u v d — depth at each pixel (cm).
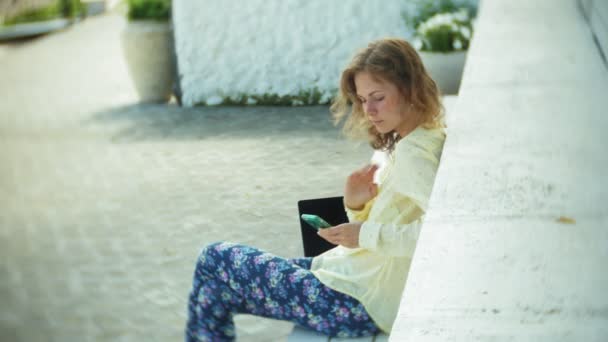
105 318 423
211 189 580
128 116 866
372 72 221
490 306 144
